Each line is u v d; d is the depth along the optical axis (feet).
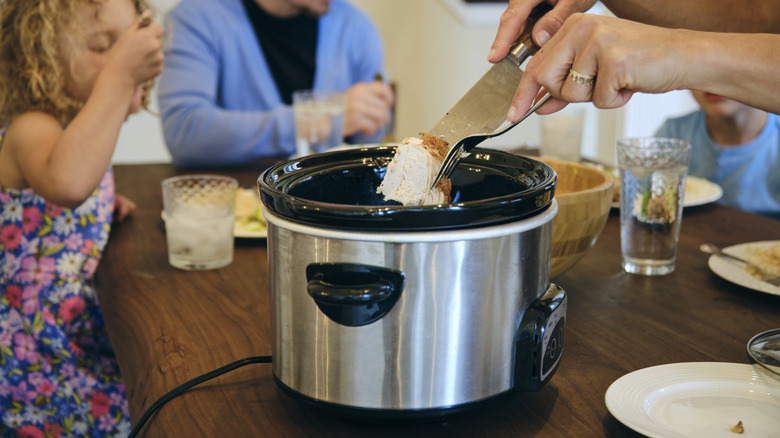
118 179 5.21
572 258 2.80
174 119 6.91
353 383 1.80
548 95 2.26
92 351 3.89
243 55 7.61
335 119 5.46
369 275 1.71
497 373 1.86
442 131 2.32
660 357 2.33
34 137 3.98
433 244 1.69
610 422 1.94
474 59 11.69
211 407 2.05
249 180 5.11
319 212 1.70
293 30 7.79
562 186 3.26
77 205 3.82
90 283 3.84
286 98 7.97
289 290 1.84
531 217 1.84
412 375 1.78
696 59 2.08
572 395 2.08
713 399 1.99
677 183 3.06
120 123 3.92
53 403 3.90
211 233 3.26
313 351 1.84
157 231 3.97
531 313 1.86
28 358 3.89
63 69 4.20
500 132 2.00
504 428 1.91
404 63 11.51
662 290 2.95
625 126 11.55
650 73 2.06
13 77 4.14
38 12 3.99
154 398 2.14
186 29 7.29
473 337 1.79
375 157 2.32
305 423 1.96
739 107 6.37
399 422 1.85
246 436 1.89
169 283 3.11
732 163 6.64
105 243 3.81
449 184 2.12
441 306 1.74
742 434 1.82
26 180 4.03
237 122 6.70
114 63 3.88
